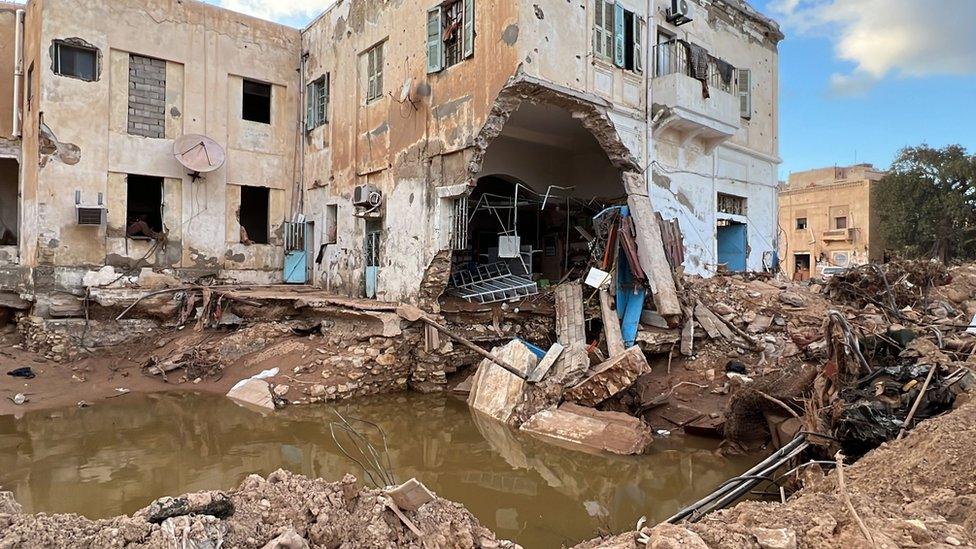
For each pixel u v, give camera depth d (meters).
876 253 32.81
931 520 3.76
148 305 13.76
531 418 9.17
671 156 14.28
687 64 14.77
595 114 12.40
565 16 11.72
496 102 11.12
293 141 17.62
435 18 12.55
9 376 11.12
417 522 4.18
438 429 9.17
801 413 7.55
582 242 17.19
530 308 12.23
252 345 12.37
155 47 14.90
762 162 17.67
